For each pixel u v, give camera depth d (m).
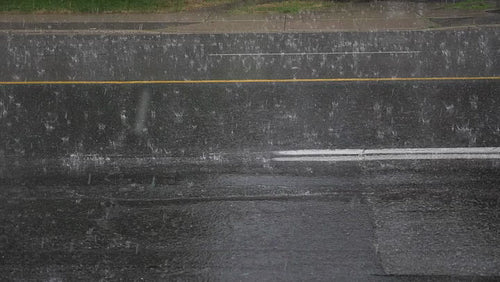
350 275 4.71
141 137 7.85
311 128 8.09
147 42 14.41
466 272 4.73
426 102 9.12
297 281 4.65
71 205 6.00
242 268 4.84
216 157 7.17
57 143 7.68
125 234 5.41
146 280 4.70
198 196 6.15
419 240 5.21
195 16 18.00
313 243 5.20
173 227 5.52
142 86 10.26
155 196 6.17
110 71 11.38
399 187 6.27
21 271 4.85
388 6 19.42
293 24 16.64
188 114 8.73
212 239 5.30
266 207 5.88
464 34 14.89
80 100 9.45
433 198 6.00
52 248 5.19
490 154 7.09
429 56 12.34
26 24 16.83
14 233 5.46
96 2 19.78
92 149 7.48
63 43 14.35
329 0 20.47
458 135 7.72
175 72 11.25
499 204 5.85
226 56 12.66
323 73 11.04
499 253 5.00
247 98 9.50
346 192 6.18
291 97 9.52
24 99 9.54
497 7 18.61
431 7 19.09
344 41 14.24
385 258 4.95
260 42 14.27
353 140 7.62
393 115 8.55
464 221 5.54
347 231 5.39
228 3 20.05
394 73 10.93
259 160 7.05
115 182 6.53
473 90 9.70
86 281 4.70
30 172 6.82
